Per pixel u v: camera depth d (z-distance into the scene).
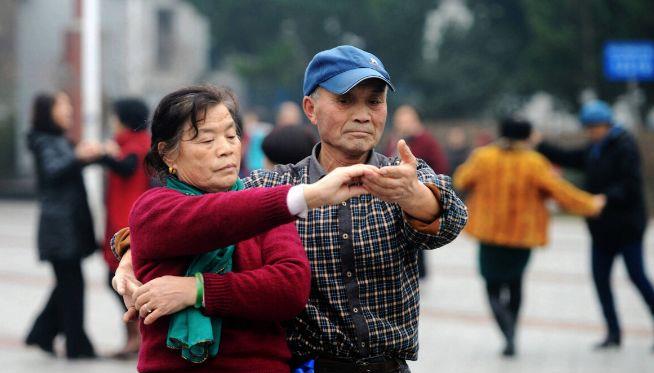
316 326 4.65
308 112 4.93
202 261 4.11
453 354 12.21
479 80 47.19
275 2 49.06
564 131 43.00
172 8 64.38
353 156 4.82
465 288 17.45
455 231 4.48
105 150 11.28
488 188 12.34
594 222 12.63
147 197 4.16
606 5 35.94
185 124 4.17
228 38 52.19
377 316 4.70
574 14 36.84
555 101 41.94
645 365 11.59
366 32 49.44
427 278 18.48
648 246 23.61
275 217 3.88
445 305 15.72
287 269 4.12
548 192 12.27
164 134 4.22
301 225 4.70
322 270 4.68
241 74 49.81
